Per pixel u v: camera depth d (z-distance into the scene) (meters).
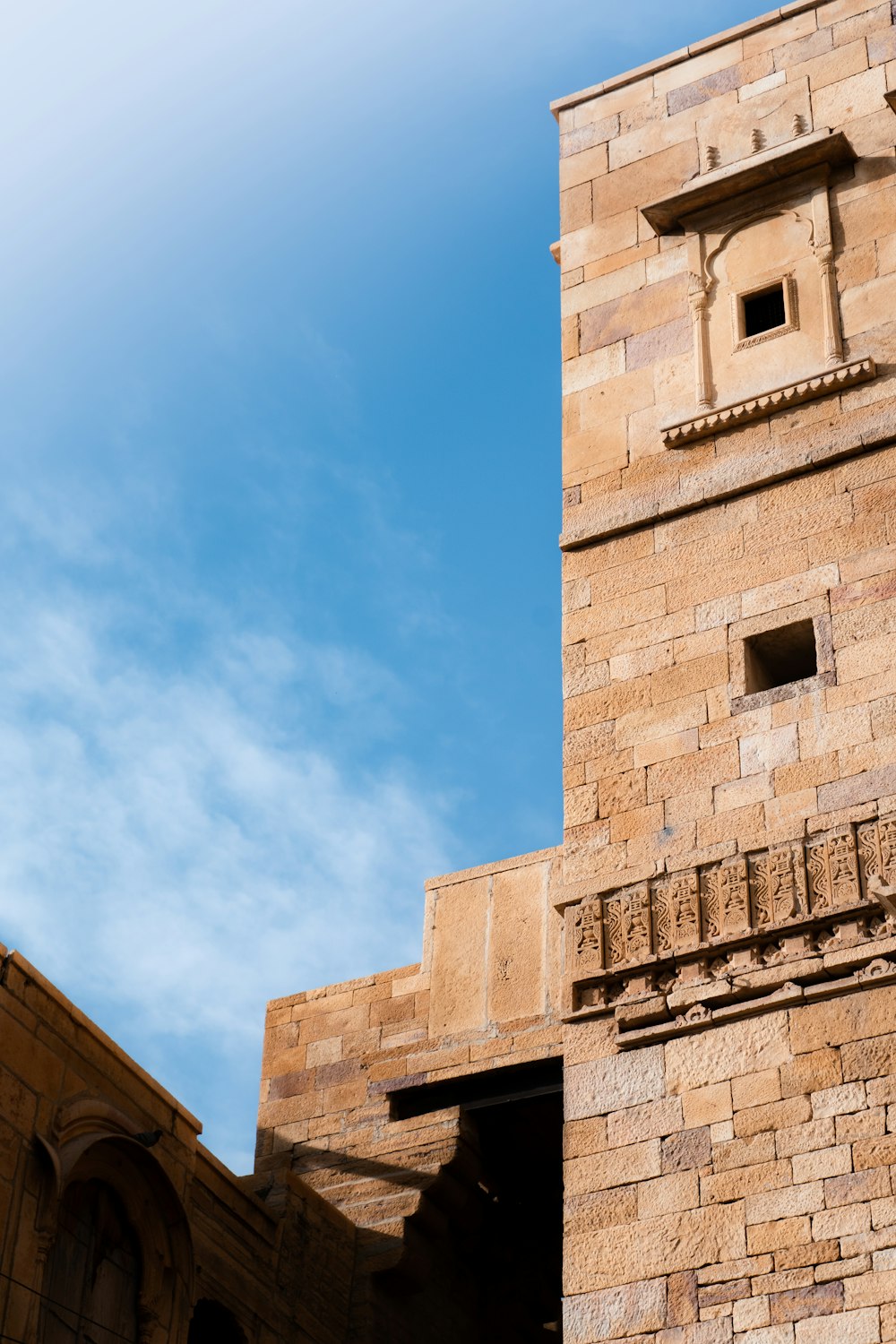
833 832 18.73
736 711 20.11
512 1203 24.53
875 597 19.98
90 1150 18.72
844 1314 16.31
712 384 22.39
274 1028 25.73
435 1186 23.16
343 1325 22.36
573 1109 18.64
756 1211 17.17
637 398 22.89
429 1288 23.44
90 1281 18.47
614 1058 18.77
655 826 19.86
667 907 19.27
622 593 21.64
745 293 22.86
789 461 21.34
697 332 22.83
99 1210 18.92
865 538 20.45
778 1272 16.78
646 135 24.89
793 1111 17.50
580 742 20.84
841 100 23.48
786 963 18.27
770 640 20.56
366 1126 24.11
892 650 19.53
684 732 20.28
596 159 25.14
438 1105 24.14
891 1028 17.48
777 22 24.61
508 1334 24.05
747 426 21.95
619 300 23.75
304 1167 24.16
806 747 19.44
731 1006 18.38
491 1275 24.48
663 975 18.98
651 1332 17.05
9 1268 17.22
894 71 23.28
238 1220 21.11
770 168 23.05
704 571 21.25
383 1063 24.50
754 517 21.30
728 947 18.70
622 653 21.20
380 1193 23.38
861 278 22.14
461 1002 24.31
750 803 19.44
